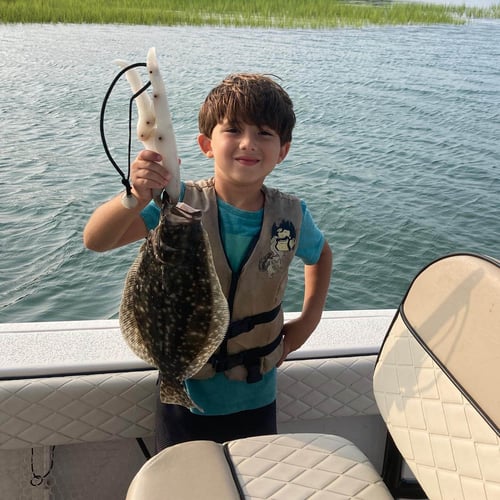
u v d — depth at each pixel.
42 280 6.32
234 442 1.83
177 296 1.60
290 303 5.95
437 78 21.12
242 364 1.90
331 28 32.72
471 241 7.85
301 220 1.95
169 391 1.69
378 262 7.16
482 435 1.47
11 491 2.12
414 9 40.53
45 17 28.23
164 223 1.54
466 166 11.30
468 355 1.58
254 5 35.09
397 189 9.77
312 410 2.23
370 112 15.62
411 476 2.21
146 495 1.60
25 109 13.81
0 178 9.32
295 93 17.25
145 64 1.44
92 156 10.68
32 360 2.01
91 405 2.01
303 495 1.63
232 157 1.75
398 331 1.91
